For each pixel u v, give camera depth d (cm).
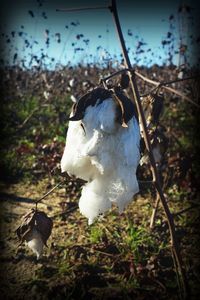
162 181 77
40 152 129
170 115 151
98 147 31
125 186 32
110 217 83
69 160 33
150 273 62
